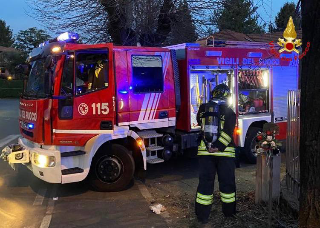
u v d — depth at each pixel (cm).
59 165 551
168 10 1048
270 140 432
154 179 692
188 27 1152
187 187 635
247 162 818
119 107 599
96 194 600
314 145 311
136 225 459
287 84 841
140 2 1031
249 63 769
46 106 557
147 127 639
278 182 466
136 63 621
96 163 601
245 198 518
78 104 570
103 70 589
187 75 685
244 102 775
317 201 313
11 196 589
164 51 661
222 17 1100
